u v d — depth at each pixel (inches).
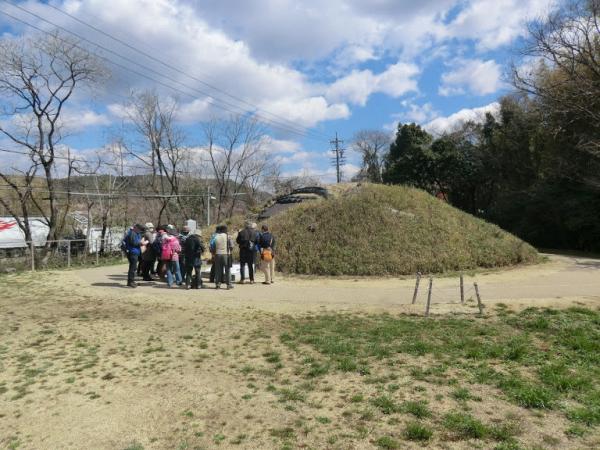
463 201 1888.5
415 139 1969.7
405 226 684.7
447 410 196.2
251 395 220.5
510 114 1462.8
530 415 190.9
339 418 193.2
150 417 202.2
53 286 541.3
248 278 588.1
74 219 1304.1
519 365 251.8
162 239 528.1
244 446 173.8
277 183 2124.8
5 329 347.9
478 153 1690.5
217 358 278.7
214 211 1737.2
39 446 180.5
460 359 262.5
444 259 615.2
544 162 1211.2
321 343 299.0
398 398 209.9
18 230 1211.2
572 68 1001.5
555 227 1166.3
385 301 430.3
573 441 169.3
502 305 387.9
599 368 245.1
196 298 457.4
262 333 328.8
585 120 1029.8
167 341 315.3
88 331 342.0
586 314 354.3
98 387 237.5
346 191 892.0
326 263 619.5
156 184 1578.5
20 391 234.1
